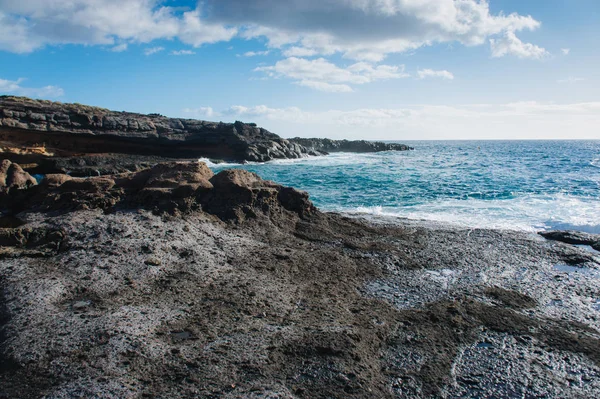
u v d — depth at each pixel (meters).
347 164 47.47
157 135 45.94
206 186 10.05
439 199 19.05
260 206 10.31
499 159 56.41
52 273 6.67
